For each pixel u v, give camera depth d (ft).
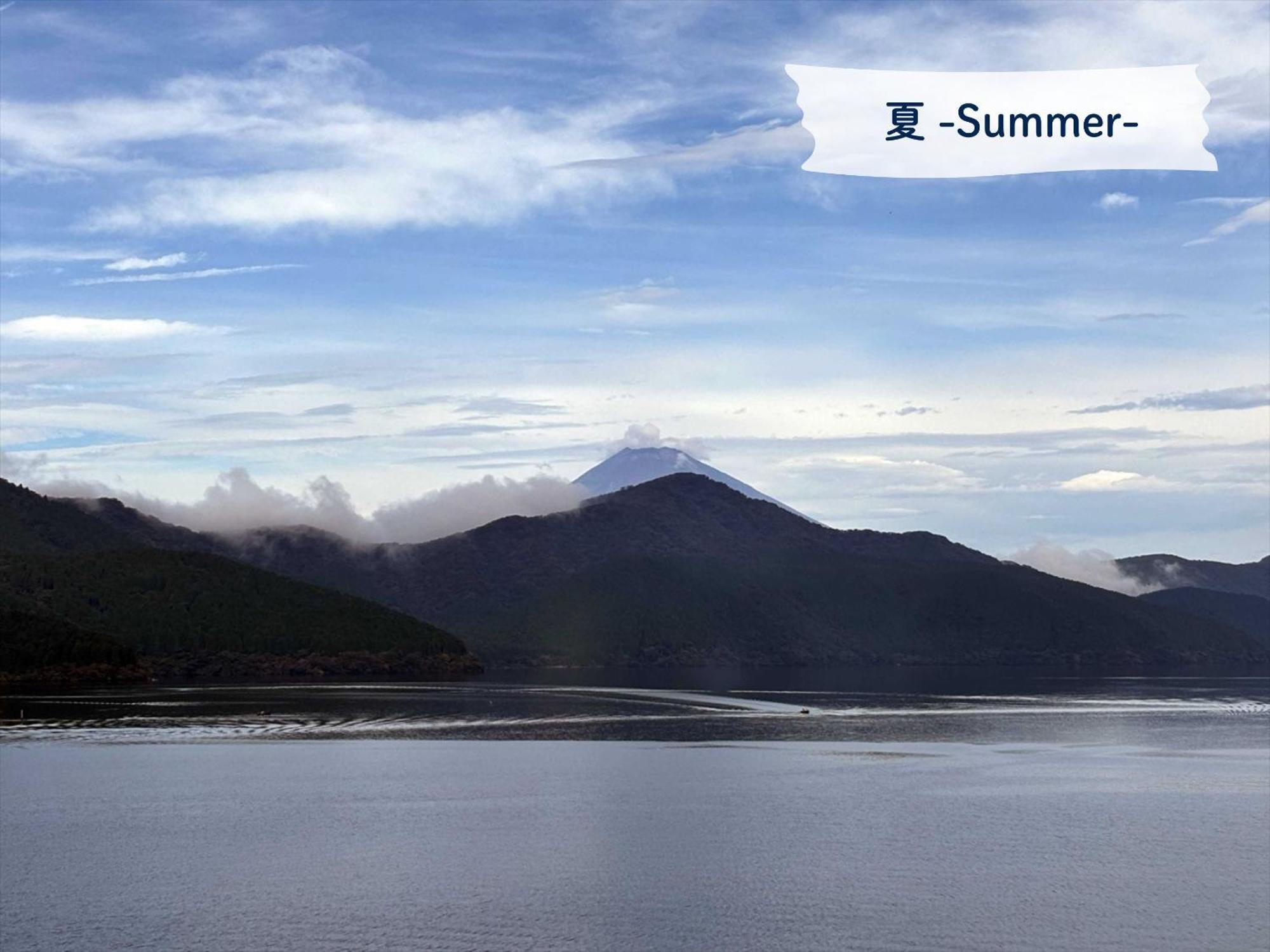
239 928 179.73
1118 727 485.15
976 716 545.44
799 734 444.96
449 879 207.00
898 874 209.67
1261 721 515.91
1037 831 245.24
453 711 561.02
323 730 454.81
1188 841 236.02
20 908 190.19
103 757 364.79
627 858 222.07
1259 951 170.30
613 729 469.16
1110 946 172.35
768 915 185.68
